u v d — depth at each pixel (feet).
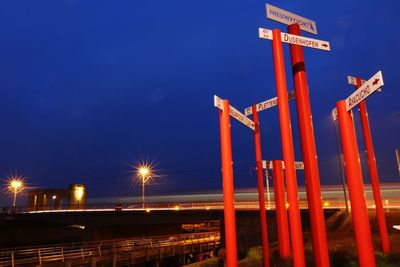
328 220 116.47
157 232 254.06
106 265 119.24
